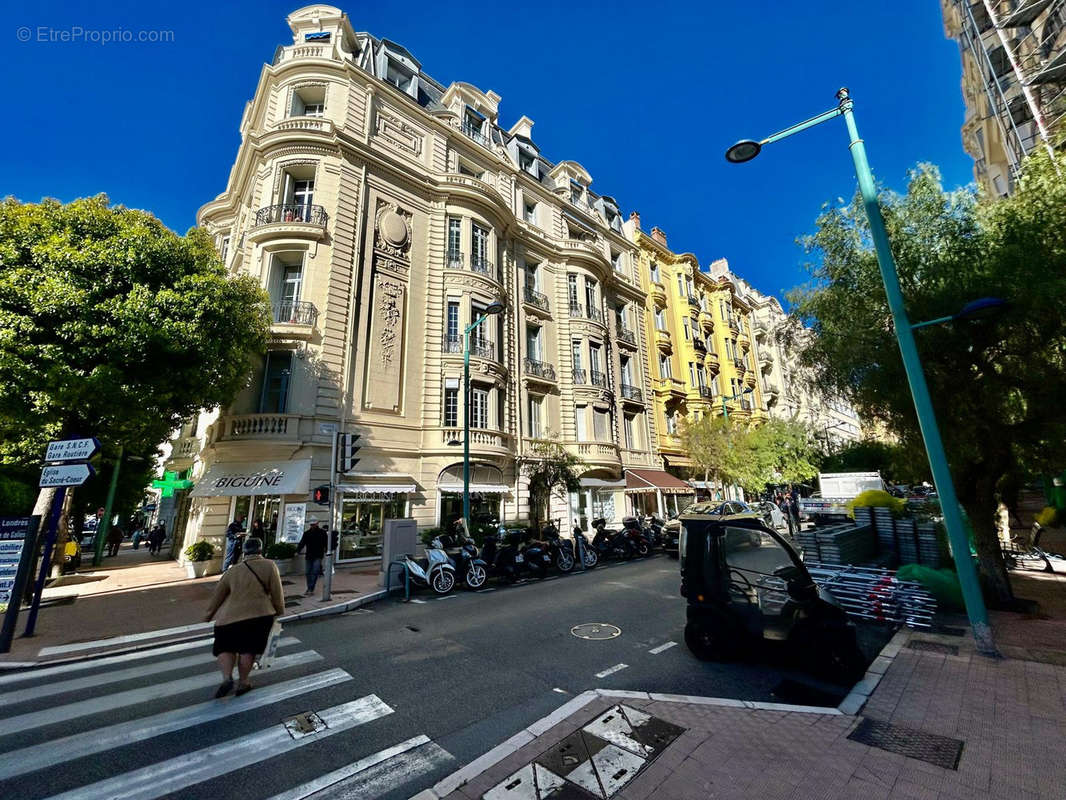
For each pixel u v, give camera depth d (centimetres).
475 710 439
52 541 743
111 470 2119
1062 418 622
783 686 486
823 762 321
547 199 2394
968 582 535
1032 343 616
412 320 1642
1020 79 1498
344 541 1373
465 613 818
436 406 1614
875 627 667
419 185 1766
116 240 945
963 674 467
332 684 501
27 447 979
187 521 1697
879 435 864
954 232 695
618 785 303
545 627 718
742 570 567
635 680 507
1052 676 447
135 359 920
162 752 365
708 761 327
